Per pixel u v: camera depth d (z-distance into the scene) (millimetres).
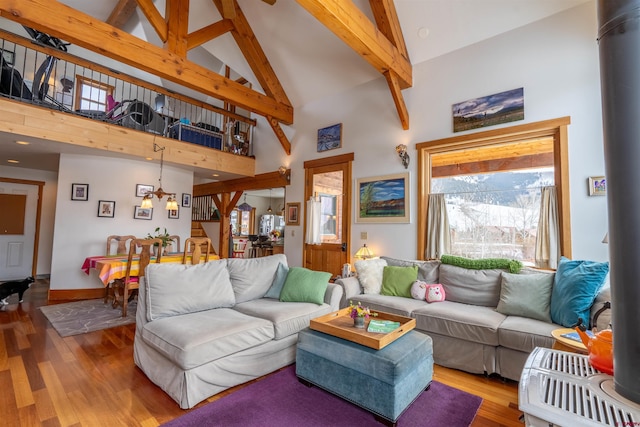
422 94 4238
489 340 2537
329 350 2252
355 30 3203
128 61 3475
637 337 921
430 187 4262
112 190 5434
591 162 3064
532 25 3441
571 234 3133
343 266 4559
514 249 3553
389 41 3922
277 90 5730
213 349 2180
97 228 5285
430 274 3572
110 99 5840
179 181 6242
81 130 4352
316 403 2156
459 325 2695
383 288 3678
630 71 955
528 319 2635
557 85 3270
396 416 1903
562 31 3264
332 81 5230
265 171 6414
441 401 2205
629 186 945
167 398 2180
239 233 11617
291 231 5844
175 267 2818
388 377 1930
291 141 5965
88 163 5238
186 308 2682
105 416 1967
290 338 2752
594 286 2369
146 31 6422
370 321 2555
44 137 3996
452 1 3703
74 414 1982
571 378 1100
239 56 5898
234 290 3180
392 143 4535
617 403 924
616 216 976
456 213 3990
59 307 4453
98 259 4383
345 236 5031
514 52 3541
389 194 4508
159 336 2273
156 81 7445
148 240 4125
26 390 2248
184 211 6312
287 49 5254
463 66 3902
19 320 3842
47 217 6832
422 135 4227
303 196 5699
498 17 3592
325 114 5434
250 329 2424
